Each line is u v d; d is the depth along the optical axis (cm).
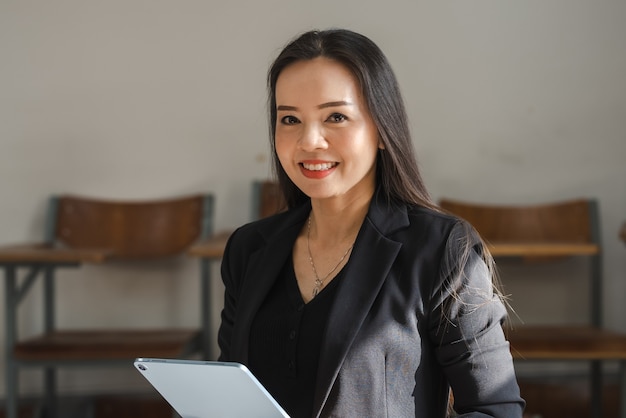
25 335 335
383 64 122
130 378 335
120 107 337
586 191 341
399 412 117
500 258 304
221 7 337
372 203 127
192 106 338
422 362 120
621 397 271
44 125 336
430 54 338
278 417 104
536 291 339
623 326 340
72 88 336
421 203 128
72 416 329
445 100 338
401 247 121
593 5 339
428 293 118
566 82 340
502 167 340
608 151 340
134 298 339
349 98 118
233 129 338
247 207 338
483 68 339
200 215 322
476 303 118
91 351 270
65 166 336
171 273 339
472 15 339
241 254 142
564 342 269
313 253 130
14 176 336
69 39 335
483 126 339
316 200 129
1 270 335
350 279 120
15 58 334
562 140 340
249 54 338
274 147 138
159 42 337
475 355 118
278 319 126
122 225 325
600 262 319
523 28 339
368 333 116
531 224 319
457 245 119
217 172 338
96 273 338
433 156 338
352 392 115
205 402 108
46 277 329
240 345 128
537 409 331
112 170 337
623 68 340
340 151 119
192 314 339
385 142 122
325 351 116
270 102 135
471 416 115
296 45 121
